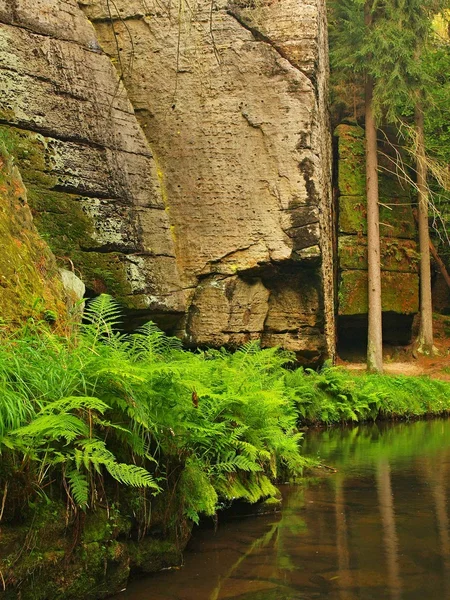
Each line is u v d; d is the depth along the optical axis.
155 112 14.95
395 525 5.18
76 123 12.84
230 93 14.86
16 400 3.39
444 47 25.31
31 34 12.45
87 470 3.74
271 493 5.96
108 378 3.97
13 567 3.27
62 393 3.70
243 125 14.84
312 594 3.66
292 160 14.69
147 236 13.88
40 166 12.25
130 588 3.82
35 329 5.00
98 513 3.77
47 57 12.59
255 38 14.91
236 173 14.85
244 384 6.30
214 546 4.64
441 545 4.61
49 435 3.59
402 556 4.36
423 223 22.94
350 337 22.75
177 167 14.95
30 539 3.37
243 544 4.68
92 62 13.32
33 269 6.44
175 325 14.76
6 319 5.25
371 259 20.45
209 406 5.61
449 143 24.70
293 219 14.65
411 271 23.02
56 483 3.62
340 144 22.88
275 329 15.45
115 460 3.97
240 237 14.80
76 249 12.55
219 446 5.39
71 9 13.13
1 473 3.33
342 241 21.97
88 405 3.54
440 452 9.39
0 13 12.09
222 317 14.76
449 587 3.77
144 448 4.13
